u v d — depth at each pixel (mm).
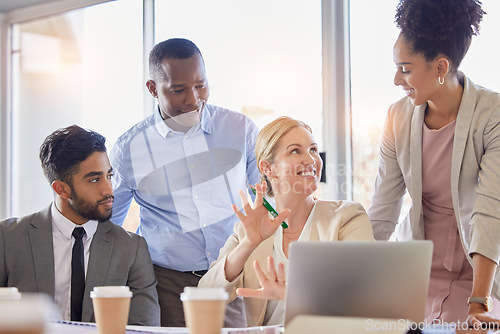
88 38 3463
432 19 2182
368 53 2805
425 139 2330
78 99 3482
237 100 3086
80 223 2453
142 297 2428
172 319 2645
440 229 2344
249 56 3061
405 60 2273
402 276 1227
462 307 2248
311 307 1253
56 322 1619
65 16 3523
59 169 2457
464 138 2223
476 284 2023
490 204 2088
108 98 3391
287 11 2986
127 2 3357
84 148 2479
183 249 2688
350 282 1234
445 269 2326
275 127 2188
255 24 3053
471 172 2232
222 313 1165
